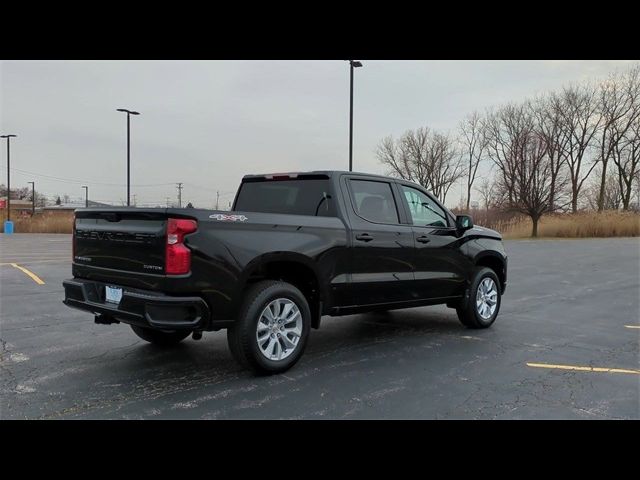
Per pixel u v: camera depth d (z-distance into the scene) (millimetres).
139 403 4172
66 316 7688
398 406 4168
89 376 4855
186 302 4309
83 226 5215
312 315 5457
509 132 48312
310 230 5215
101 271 4945
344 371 5113
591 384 4766
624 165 53656
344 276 5516
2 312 7969
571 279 13102
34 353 5637
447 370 5176
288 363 4977
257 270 5094
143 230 4492
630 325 7480
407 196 6457
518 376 5000
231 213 4648
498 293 7445
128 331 6746
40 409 4023
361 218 5789
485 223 46625
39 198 114375
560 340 6523
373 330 7070
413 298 6316
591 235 39156
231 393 4426
